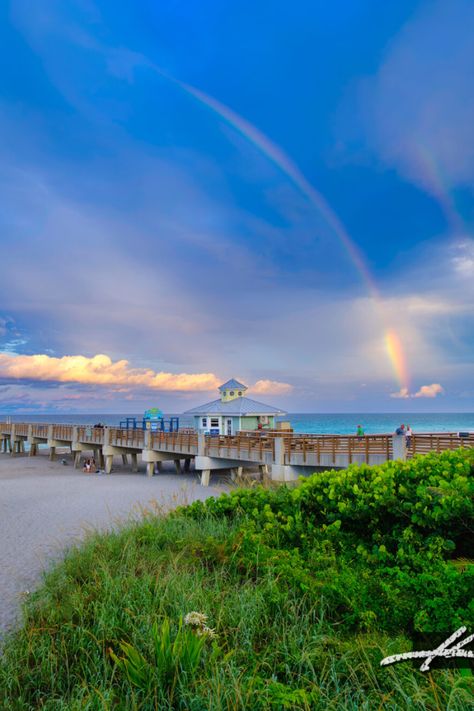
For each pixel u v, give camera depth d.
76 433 40.38
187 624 4.49
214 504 9.25
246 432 27.39
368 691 3.65
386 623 4.20
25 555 10.73
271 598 5.00
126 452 36.38
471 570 3.89
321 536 6.37
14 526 14.48
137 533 8.38
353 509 6.23
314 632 4.38
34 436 51.03
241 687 3.68
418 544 5.28
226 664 4.00
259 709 3.53
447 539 5.14
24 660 4.85
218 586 5.58
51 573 7.99
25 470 37.41
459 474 6.05
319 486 7.30
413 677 3.49
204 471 25.84
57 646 4.95
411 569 4.94
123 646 4.34
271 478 21.44
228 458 24.20
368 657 3.82
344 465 17.72
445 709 3.28
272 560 5.87
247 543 6.50
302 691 3.46
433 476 5.93
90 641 4.86
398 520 5.90
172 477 30.88
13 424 56.31
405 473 6.34
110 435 35.94
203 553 6.83
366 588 4.62
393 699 3.43
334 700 3.48
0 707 4.10
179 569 6.34
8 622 6.51
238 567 6.19
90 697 3.87
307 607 4.93
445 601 3.79
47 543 11.87
